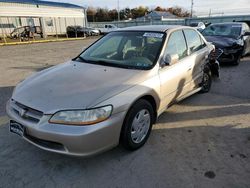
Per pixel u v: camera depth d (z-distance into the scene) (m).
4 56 11.35
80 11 36.03
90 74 3.05
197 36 4.70
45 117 2.42
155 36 3.69
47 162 2.80
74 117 2.38
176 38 3.89
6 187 2.41
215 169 2.70
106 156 2.91
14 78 6.65
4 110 4.23
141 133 3.05
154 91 3.08
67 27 31.89
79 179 2.54
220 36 8.69
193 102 4.71
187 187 2.43
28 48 15.60
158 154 2.97
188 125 3.76
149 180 2.53
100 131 2.43
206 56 4.77
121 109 2.60
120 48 3.74
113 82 2.81
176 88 3.70
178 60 3.78
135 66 3.26
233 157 2.92
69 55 11.83
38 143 2.55
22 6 27.52
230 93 5.28
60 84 2.80
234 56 7.95
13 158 2.87
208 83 5.23
